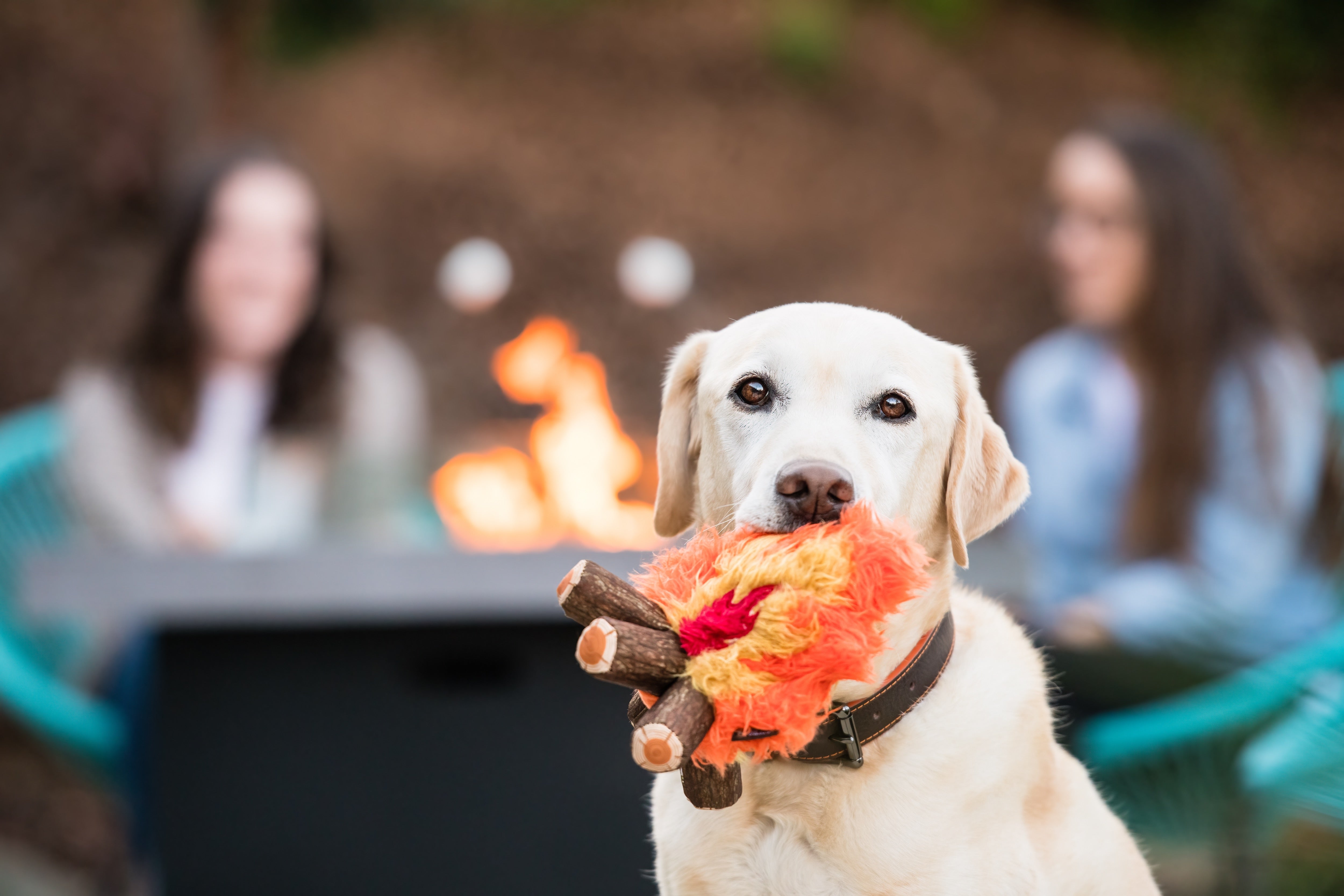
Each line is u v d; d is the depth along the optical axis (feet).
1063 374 15.69
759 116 38.32
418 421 15.40
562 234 34.76
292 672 10.62
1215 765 10.91
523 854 10.76
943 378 7.27
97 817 17.22
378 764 10.68
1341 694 10.21
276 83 36.14
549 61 39.06
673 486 7.82
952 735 6.66
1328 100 37.63
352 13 27.61
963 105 39.06
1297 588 13.64
